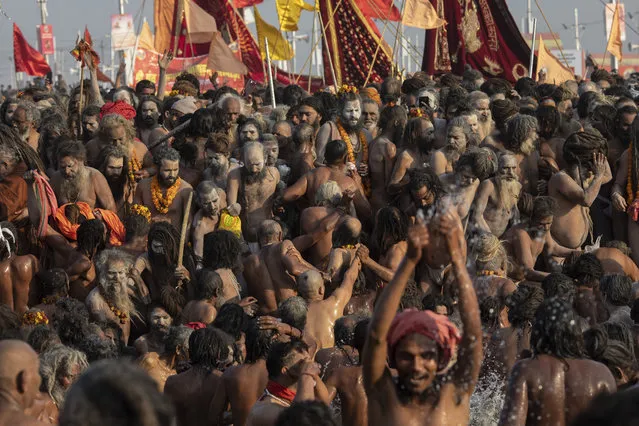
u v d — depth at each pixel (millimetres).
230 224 12070
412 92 15648
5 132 11891
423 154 13055
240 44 23547
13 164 11852
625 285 10117
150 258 11406
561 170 13164
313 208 11891
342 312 10422
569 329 6480
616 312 10117
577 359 6512
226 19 23422
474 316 5465
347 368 7574
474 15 21609
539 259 12688
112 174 12531
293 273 11031
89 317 10852
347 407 7520
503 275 10977
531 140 13180
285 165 13086
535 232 12367
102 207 12312
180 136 13281
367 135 13273
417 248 5340
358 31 20609
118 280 10898
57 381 7977
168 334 9250
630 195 13469
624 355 7320
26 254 11656
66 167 12125
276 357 7598
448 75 17016
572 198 12844
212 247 11016
